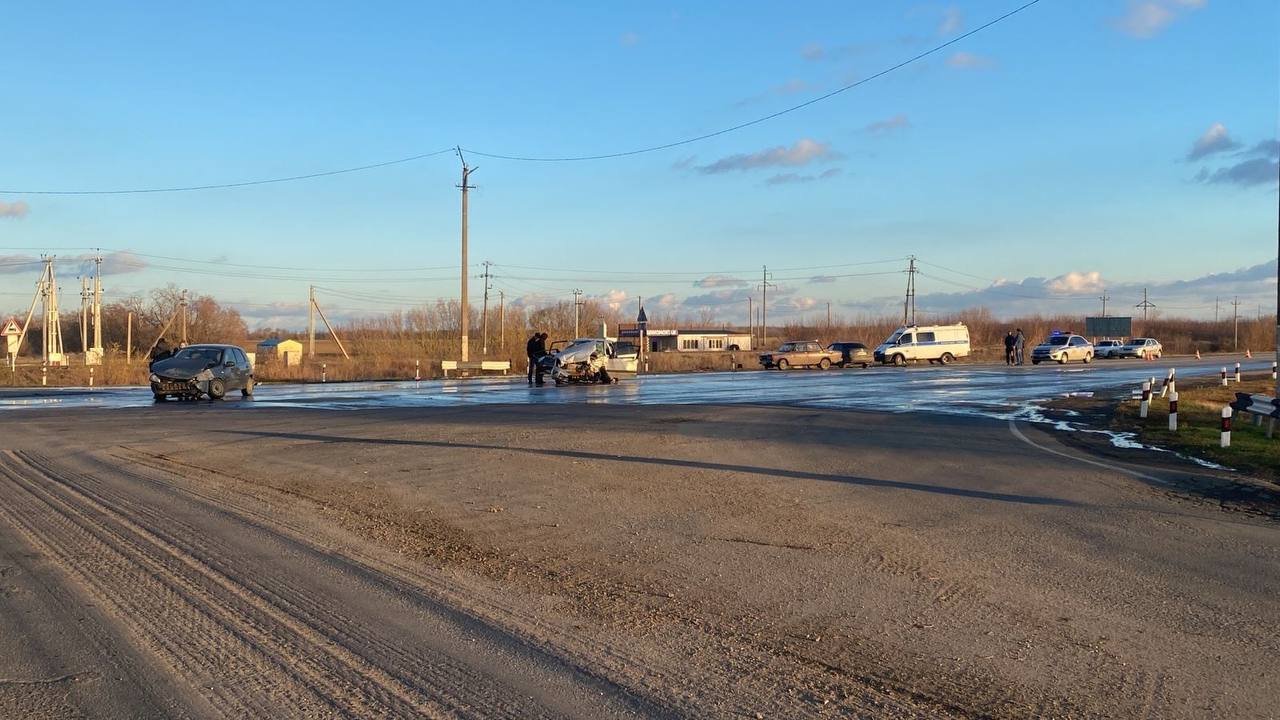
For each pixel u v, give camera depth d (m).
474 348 73.81
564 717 4.71
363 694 5.01
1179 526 9.55
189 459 14.18
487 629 6.06
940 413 23.20
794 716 4.70
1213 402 26.97
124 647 5.71
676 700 4.91
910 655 5.60
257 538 8.66
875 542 8.70
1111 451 16.11
